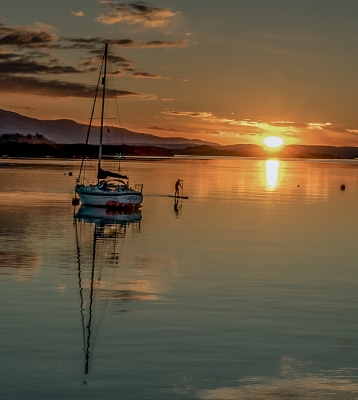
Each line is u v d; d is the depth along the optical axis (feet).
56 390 40.96
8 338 50.42
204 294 65.82
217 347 49.16
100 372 43.86
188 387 41.75
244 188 257.55
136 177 341.82
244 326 54.60
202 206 170.40
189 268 79.71
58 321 55.16
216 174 398.01
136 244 99.60
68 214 144.56
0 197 189.67
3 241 99.81
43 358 46.24
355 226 128.98
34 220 130.72
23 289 66.54
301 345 49.90
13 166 467.52
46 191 216.54
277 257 89.30
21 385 41.60
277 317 57.52
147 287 68.64
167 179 323.16
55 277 72.74
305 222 134.92
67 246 96.17
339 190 256.32
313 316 57.98
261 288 69.05
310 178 365.61
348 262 86.22
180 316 57.31
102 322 55.06
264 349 48.88
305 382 42.78
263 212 155.53
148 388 41.50
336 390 41.57
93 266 79.87
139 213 150.30
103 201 161.38
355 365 45.88
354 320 56.90
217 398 40.22
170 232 115.14
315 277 75.51
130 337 51.11
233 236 110.73
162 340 50.55
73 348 48.39
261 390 41.45
